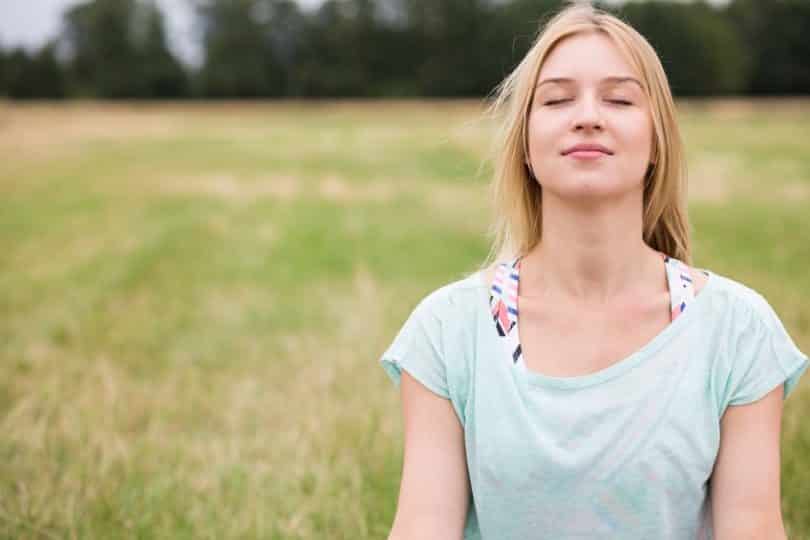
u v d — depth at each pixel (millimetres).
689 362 1701
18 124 41312
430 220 11992
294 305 7176
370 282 7773
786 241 9219
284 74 76500
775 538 1698
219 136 33312
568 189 1719
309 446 3854
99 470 3555
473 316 1819
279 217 12664
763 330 1735
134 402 4684
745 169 16594
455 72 74438
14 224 12555
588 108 1708
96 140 31938
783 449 3486
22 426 4105
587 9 1839
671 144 1855
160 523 3219
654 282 1799
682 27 62719
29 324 6652
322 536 3117
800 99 63656
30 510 3209
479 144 23625
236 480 3502
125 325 6590
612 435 1665
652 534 1680
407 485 1825
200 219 12523
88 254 9898
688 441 1670
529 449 1687
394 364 1877
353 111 55500
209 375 5293
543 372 1747
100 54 77000
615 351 1738
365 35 75750
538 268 1840
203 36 78062
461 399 1807
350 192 15602
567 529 1691
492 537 1770
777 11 64312
